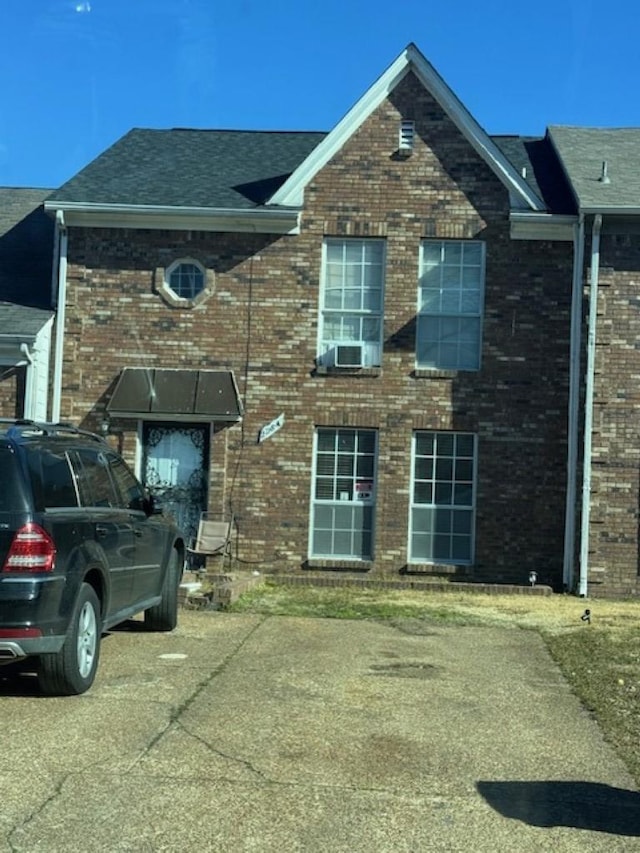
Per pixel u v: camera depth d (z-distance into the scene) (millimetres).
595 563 13992
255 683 7664
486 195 14820
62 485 7211
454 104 14820
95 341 14977
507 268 14766
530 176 16141
